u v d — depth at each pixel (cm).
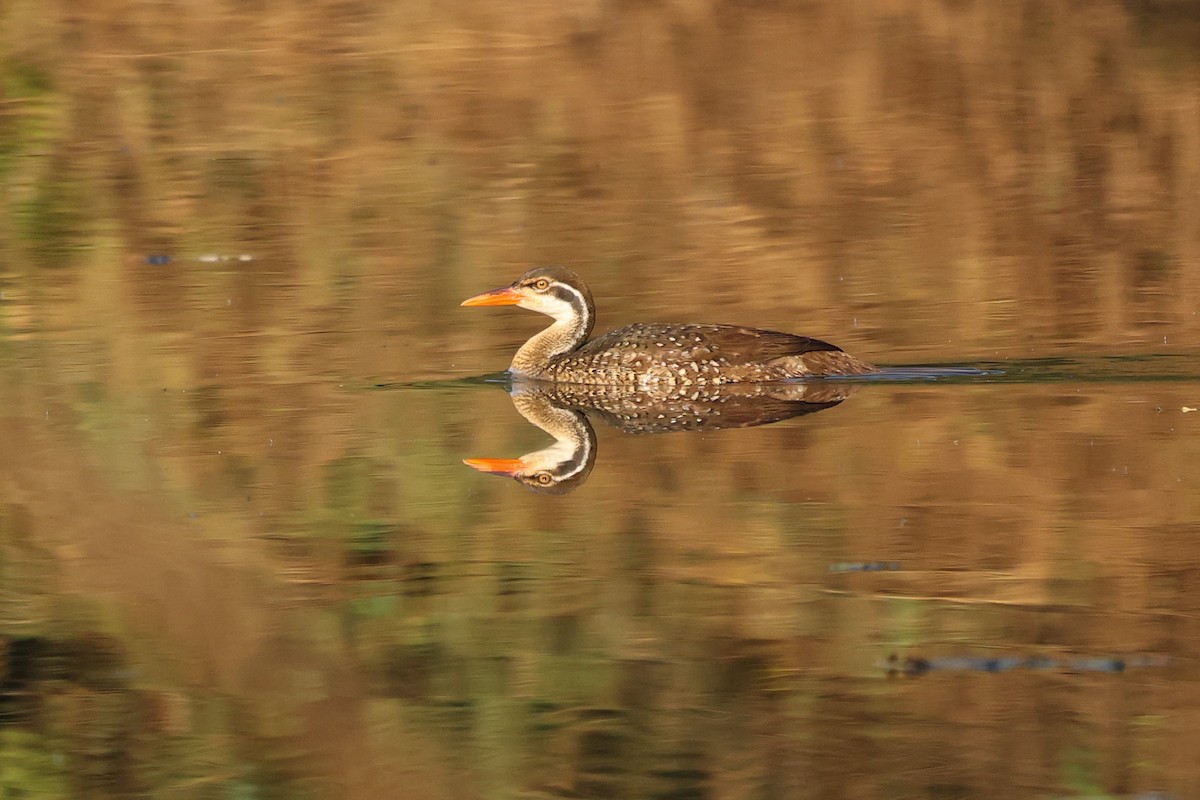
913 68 3136
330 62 3197
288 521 1230
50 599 1089
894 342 1802
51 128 2873
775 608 1041
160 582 1114
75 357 1767
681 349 1677
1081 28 3328
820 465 1343
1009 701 905
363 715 916
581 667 967
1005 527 1171
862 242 2291
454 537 1191
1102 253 2206
